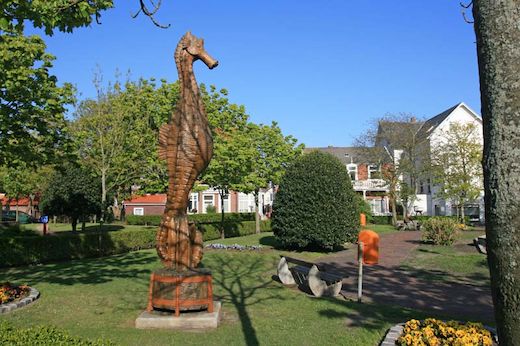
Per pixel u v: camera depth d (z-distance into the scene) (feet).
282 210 58.75
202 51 25.04
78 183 72.95
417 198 128.57
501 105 6.21
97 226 106.83
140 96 73.61
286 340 20.62
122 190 117.50
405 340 19.38
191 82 25.14
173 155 24.90
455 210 132.16
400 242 74.43
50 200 72.79
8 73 37.68
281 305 28.09
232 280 37.83
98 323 23.41
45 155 43.14
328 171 57.57
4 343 13.60
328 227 56.29
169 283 23.54
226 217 128.47
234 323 23.67
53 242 51.42
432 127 134.21
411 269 46.52
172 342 20.12
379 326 23.22
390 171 125.18
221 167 72.59
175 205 24.88
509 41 6.23
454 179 106.83
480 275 42.37
